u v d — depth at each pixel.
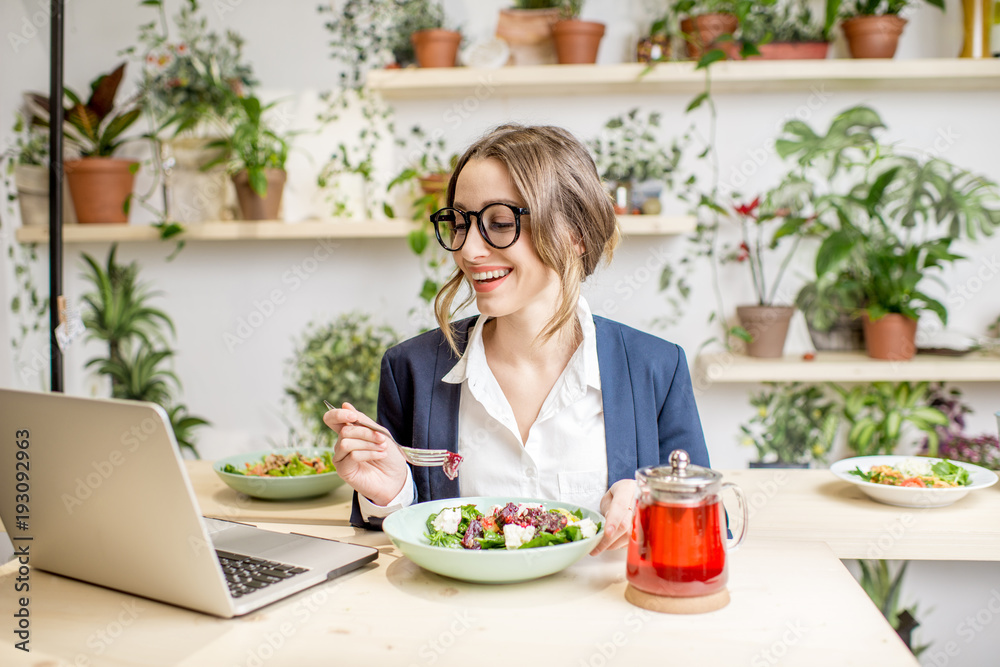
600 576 0.89
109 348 2.62
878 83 2.30
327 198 2.46
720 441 2.49
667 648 0.70
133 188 2.52
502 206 0.96
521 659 0.68
